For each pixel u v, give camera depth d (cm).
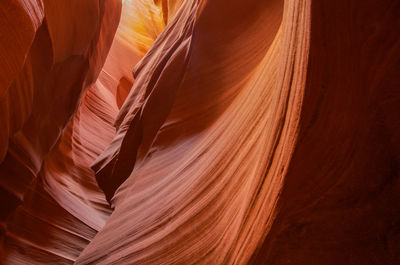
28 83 572
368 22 146
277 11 512
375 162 151
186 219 343
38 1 397
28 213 780
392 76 144
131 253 391
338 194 160
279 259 175
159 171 570
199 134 553
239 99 459
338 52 157
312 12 162
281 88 201
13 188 668
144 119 722
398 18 137
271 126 210
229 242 236
